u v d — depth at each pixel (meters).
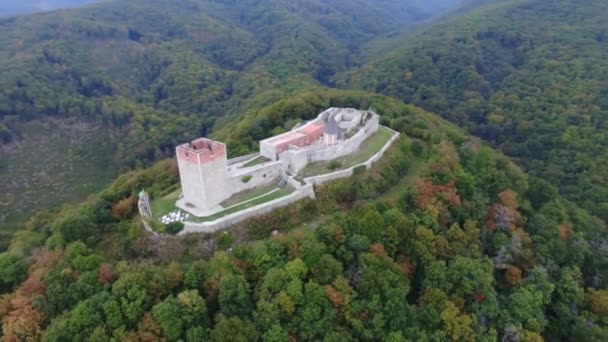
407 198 67.56
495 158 90.19
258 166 66.81
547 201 83.12
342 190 66.38
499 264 63.28
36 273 51.81
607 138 101.81
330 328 46.53
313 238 55.09
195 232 55.44
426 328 50.59
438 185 70.56
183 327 44.69
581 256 69.50
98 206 65.19
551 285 59.56
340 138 77.12
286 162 69.62
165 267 51.84
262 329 45.53
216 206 59.91
